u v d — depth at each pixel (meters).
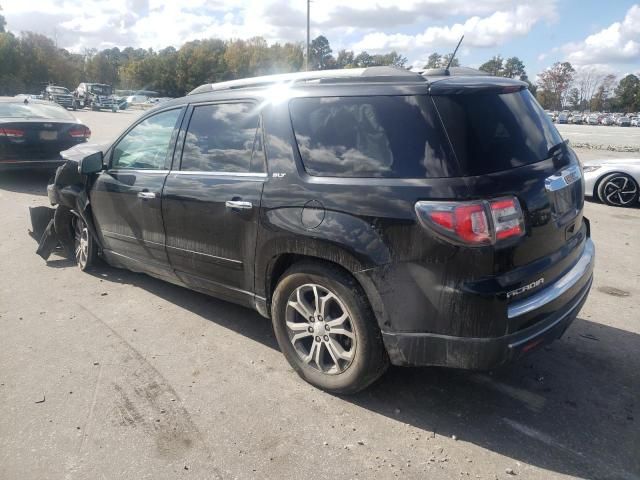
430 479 2.56
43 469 2.67
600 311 4.42
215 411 3.12
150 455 2.76
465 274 2.59
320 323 3.19
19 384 3.43
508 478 2.55
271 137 3.36
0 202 8.74
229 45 91.81
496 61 90.19
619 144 20.34
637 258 5.86
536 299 2.76
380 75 3.04
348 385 3.13
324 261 3.08
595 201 9.14
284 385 3.38
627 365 3.55
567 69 94.25
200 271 3.95
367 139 2.92
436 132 2.71
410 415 3.05
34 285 5.18
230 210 3.51
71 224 5.76
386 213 2.74
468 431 2.90
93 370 3.59
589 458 2.68
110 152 4.81
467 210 2.55
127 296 4.88
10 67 79.50
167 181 4.06
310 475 2.60
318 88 3.20
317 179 3.06
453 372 3.49
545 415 3.03
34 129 9.52
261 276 3.46
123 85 98.50
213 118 3.82
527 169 2.82
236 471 2.64
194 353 3.81
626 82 100.81
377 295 2.83
